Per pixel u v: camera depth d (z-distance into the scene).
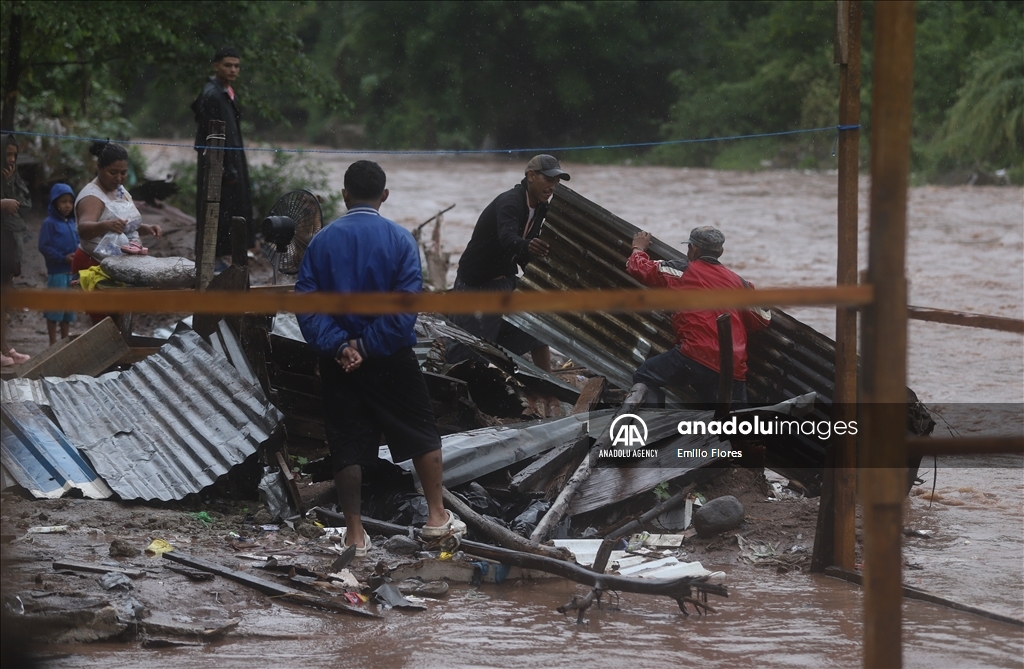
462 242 62.12
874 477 8.14
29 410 18.41
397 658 11.95
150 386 19.31
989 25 146.25
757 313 20.22
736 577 15.40
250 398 18.38
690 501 17.69
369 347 14.57
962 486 20.31
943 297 48.81
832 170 137.38
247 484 17.94
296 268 22.86
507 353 22.00
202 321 20.28
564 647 12.47
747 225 78.62
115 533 15.45
